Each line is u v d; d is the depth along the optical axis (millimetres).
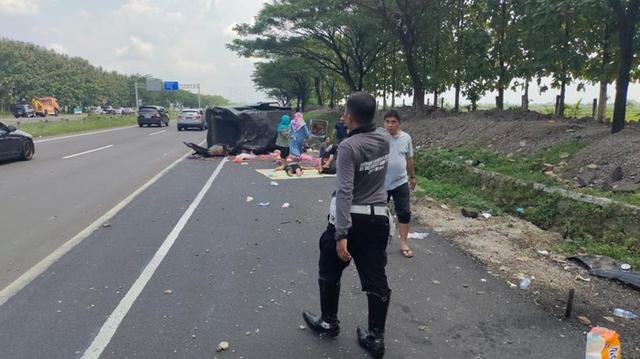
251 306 4242
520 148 10914
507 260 5523
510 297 4508
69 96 97625
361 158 3260
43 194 9250
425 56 22672
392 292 4609
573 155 9164
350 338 3725
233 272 5062
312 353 3492
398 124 5523
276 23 28328
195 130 32562
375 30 25438
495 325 3957
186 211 7836
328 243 3527
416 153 13367
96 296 4414
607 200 6602
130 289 4578
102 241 6125
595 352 2549
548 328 3912
